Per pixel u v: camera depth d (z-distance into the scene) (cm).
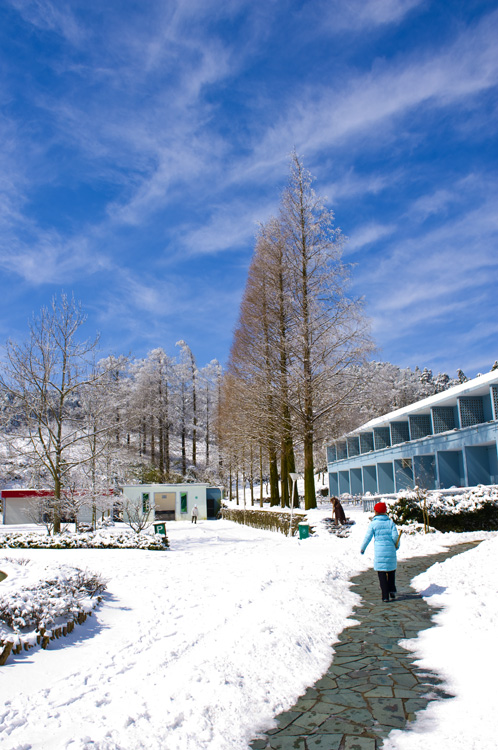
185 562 1198
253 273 2995
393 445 3173
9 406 2050
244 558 1252
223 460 5431
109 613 723
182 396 6259
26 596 616
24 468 2133
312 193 2372
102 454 2277
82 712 400
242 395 2831
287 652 530
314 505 2219
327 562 1128
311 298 2252
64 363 2153
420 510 1714
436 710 389
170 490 3897
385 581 781
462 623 608
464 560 1000
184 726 377
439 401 2583
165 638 600
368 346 2170
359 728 369
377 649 549
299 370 2225
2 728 373
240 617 670
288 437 2547
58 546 1691
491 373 2517
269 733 371
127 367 2350
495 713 372
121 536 1695
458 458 2598
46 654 538
